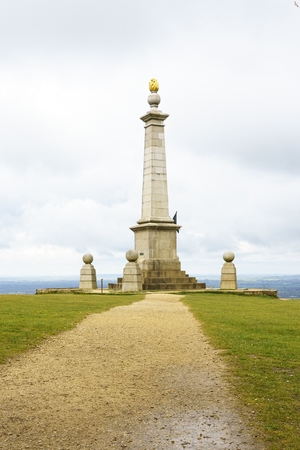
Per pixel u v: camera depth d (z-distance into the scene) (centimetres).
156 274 5644
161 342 2106
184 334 2300
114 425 1167
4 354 1811
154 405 1295
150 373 1603
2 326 2338
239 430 1132
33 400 1328
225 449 1046
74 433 1122
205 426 1157
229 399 1329
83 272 6006
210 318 2797
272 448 1045
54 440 1084
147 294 4834
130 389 1430
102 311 3117
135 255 5294
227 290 5406
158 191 5859
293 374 1569
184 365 1705
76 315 2848
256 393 1373
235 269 5797
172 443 1075
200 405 1290
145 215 5891
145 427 1155
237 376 1545
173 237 5834
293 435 1102
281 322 2688
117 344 2058
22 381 1498
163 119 5934
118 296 4534
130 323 2617
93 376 1565
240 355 1822
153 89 6038
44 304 3481
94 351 1920
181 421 1188
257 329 2427
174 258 5822
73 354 1864
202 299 4228
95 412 1246
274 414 1218
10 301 3694
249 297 4738
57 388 1435
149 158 5891
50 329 2328
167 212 5878
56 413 1237
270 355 1822
